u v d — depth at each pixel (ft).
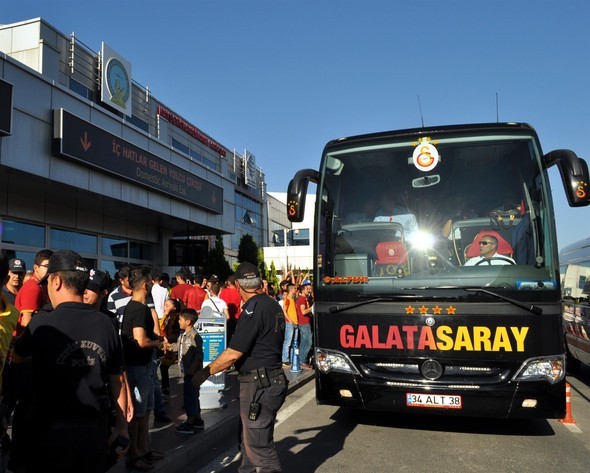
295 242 191.21
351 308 18.25
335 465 16.29
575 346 33.73
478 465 16.22
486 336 16.78
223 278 85.66
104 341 9.28
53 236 50.93
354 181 19.94
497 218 18.04
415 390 17.11
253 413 12.55
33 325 9.11
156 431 18.90
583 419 22.18
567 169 17.07
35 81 39.04
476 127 19.31
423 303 17.43
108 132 46.50
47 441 8.63
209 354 23.00
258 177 146.51
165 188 56.44
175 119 74.02
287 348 37.60
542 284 16.80
